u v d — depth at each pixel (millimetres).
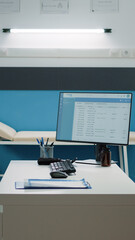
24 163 2139
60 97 2217
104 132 2111
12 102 3912
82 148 3785
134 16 4062
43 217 1381
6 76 3930
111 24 4074
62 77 3951
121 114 2090
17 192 1397
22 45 4078
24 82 3934
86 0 4062
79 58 3975
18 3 4062
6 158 3811
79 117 2168
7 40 4078
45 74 3947
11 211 1377
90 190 1447
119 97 2098
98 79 3967
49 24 4074
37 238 1385
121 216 1391
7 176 1742
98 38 4086
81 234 1390
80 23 4070
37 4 4066
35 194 1375
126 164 3465
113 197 1387
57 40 4062
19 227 1380
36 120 3924
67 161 2012
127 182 1609
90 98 2154
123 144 2070
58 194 1379
